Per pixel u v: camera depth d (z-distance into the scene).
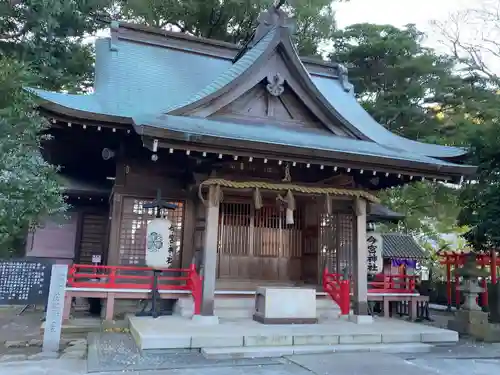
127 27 12.90
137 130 6.96
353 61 21.02
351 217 10.43
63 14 12.78
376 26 20.69
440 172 9.02
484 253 11.55
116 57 11.98
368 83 21.39
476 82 19.47
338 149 8.34
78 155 10.83
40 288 11.28
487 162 10.43
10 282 11.16
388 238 14.72
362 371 5.42
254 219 10.37
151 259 8.02
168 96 10.92
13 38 12.61
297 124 9.80
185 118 8.44
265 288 7.98
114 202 9.28
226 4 18.66
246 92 9.42
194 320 7.70
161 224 8.11
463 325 8.94
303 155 8.02
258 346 6.49
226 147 7.54
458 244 22.67
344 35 21.09
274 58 9.56
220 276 9.84
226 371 5.30
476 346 7.56
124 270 9.20
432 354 6.80
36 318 9.73
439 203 18.84
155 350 6.11
